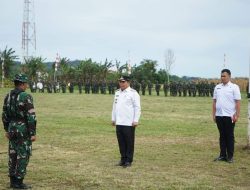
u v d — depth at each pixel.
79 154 12.25
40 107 29.78
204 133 17.06
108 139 15.02
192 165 10.90
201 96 50.88
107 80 69.06
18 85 8.37
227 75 11.32
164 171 10.20
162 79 79.69
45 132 16.66
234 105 11.24
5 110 8.34
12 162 8.38
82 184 8.92
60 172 9.95
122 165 10.78
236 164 11.05
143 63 79.50
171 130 17.91
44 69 74.44
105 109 28.61
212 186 8.87
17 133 8.21
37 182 9.05
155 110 28.77
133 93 10.70
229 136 11.32
